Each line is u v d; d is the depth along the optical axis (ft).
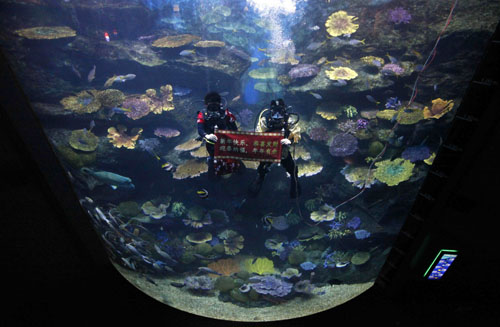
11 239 9.87
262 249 14.80
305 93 15.76
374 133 14.01
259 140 8.29
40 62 14.19
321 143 15.23
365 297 9.38
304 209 15.87
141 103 16.29
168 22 17.80
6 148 8.94
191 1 17.37
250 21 17.48
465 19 11.35
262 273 12.31
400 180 12.24
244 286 10.75
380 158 13.78
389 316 8.83
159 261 11.57
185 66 16.63
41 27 13.80
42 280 9.23
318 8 15.89
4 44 7.20
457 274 8.71
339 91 14.73
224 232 15.15
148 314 8.80
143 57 16.51
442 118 11.66
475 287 8.86
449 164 6.72
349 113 14.80
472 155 6.20
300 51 17.04
